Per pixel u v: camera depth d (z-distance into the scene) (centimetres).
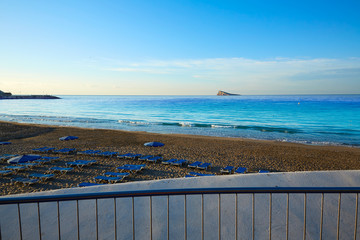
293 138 2823
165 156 1822
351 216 375
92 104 12594
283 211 382
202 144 2314
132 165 1424
